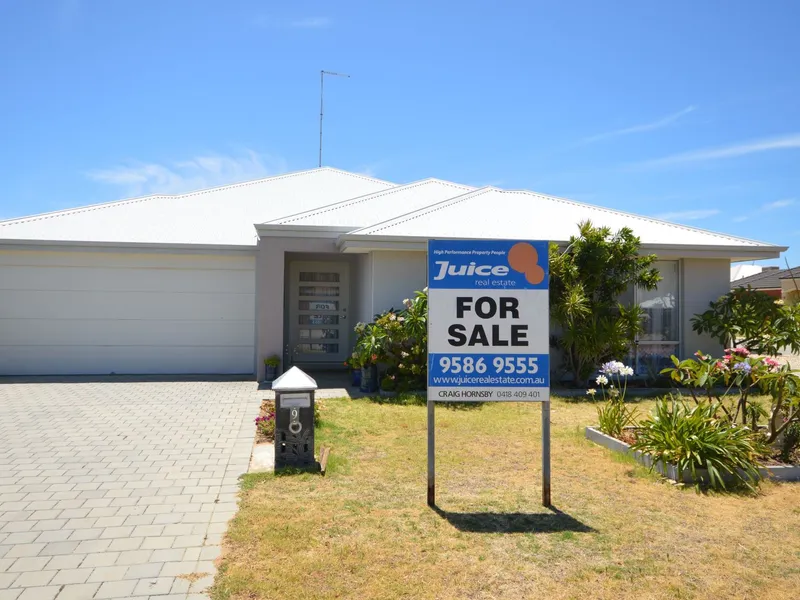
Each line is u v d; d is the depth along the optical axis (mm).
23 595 3412
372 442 6984
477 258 5039
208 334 12492
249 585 3559
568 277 10688
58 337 12133
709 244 11438
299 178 17016
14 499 4980
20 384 10984
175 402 9297
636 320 10656
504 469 5977
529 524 4551
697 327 11352
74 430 7395
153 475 5656
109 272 12266
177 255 12344
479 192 13758
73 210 13781
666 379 11453
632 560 3955
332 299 14273
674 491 5352
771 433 6234
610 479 5684
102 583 3568
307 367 14117
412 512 4766
